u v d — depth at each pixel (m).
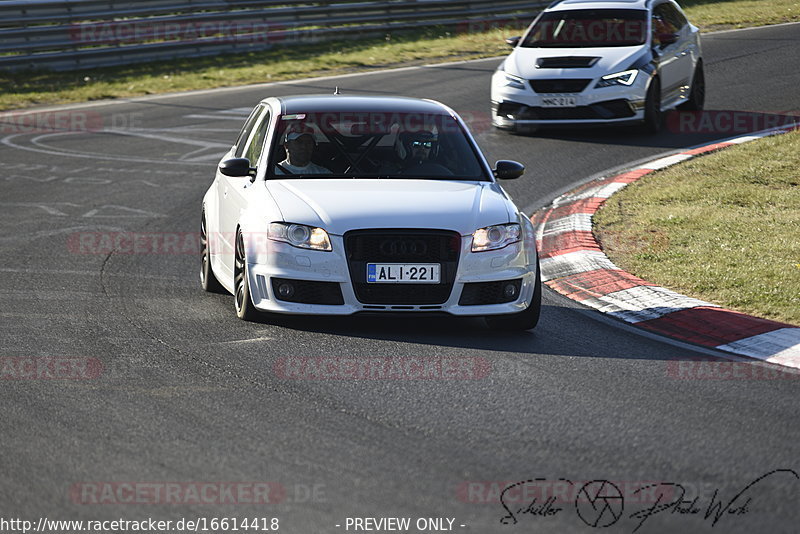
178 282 32.41
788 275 31.55
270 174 28.62
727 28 97.75
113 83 75.38
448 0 97.38
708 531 15.48
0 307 28.80
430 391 22.05
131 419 20.03
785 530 15.49
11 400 21.08
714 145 52.25
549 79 55.53
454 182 28.72
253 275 26.69
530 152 53.50
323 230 26.05
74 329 26.69
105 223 40.53
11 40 75.56
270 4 87.94
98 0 78.81
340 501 16.33
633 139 56.00
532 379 23.08
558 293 31.95
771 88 67.88
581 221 39.31
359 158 29.11
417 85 73.31
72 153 54.56
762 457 18.52
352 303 25.98
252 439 19.03
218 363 23.83
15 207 42.97
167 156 53.97
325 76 78.62
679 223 38.56
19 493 16.50
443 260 26.11
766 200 41.34
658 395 22.12
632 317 28.89
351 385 22.33
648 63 56.00
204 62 83.12
